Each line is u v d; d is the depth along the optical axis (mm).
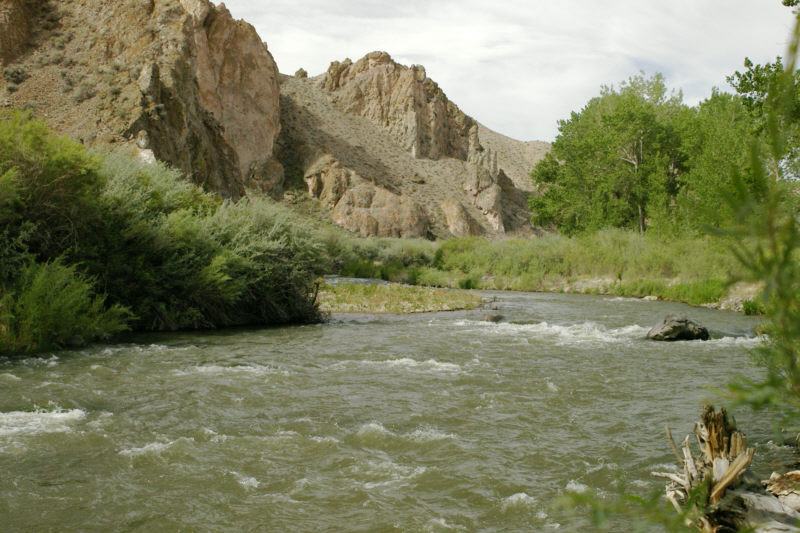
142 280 13984
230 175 45250
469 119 120000
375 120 108500
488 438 6094
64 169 12305
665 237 33250
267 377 8891
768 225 964
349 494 4684
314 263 17781
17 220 12031
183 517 4219
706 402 1214
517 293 30984
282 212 18188
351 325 16375
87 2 48312
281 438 6004
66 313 11086
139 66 40125
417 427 6457
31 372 8773
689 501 1274
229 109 73562
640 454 5586
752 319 17641
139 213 14141
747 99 16203
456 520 4246
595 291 30688
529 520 4234
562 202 48281
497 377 9039
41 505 4359
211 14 73688
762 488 3951
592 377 9062
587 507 4422
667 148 42125
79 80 41438
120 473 5012
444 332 14672
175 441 5797
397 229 78062
